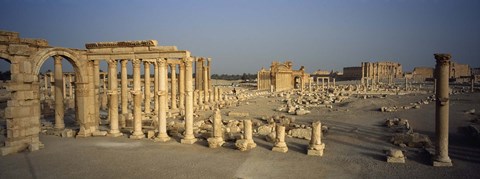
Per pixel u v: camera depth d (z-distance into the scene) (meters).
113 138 26.22
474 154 20.33
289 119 33.53
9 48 20.81
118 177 16.34
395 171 17.23
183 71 41.56
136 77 26.12
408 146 22.88
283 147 21.70
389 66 145.25
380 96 66.31
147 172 17.17
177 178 16.20
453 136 25.66
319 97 66.00
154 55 25.42
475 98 57.88
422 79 137.38
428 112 40.75
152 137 26.17
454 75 128.12
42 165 18.42
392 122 31.05
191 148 22.70
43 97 52.28
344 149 22.30
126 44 25.75
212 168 17.91
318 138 21.03
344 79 161.25
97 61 27.55
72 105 46.44
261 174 16.89
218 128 23.47
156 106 38.16
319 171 17.36
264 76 112.44
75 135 27.11
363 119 36.12
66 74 54.12
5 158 19.88
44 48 25.75
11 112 21.11
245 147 21.78
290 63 107.25
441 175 16.50
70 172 17.14
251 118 38.53
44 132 28.23
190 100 24.69
